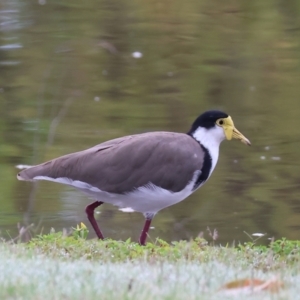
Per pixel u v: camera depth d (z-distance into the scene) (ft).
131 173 34.94
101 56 70.33
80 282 23.16
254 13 81.15
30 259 27.12
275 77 67.41
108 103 61.11
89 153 35.24
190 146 36.19
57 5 79.20
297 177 49.42
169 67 68.69
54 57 69.46
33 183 47.32
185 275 25.41
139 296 21.80
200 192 47.26
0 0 79.51
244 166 51.01
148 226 36.42
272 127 57.26
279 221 43.91
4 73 65.98
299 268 27.84
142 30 76.02
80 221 42.86
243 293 23.27
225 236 41.88
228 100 62.39
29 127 56.08
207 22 78.59
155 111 59.77
